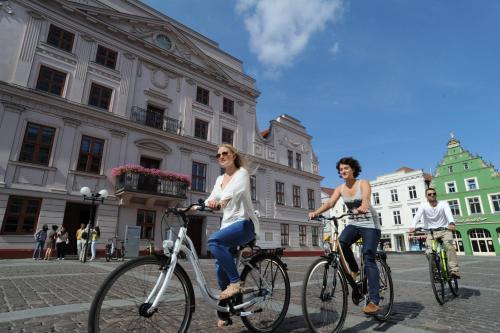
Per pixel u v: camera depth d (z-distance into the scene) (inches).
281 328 122.9
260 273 117.3
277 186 1003.3
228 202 105.0
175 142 768.3
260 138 1005.2
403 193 1550.2
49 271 315.3
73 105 612.7
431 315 148.1
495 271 413.4
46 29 624.7
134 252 581.6
